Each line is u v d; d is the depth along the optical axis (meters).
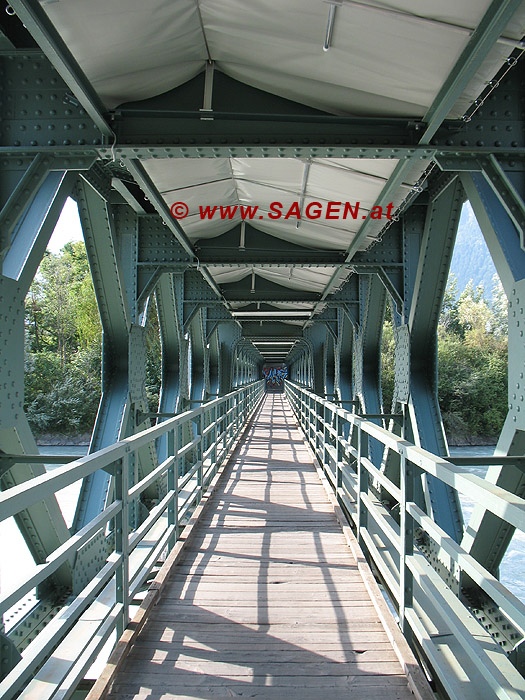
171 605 2.90
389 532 2.61
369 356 8.40
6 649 2.14
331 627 2.62
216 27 2.36
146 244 5.71
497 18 1.81
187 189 4.16
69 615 1.71
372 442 7.30
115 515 2.35
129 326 5.27
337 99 2.66
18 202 2.73
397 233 5.52
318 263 5.62
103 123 2.66
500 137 2.76
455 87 2.23
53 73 2.78
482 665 1.48
